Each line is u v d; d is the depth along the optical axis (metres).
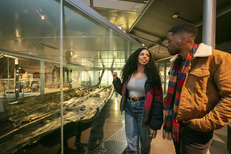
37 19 1.20
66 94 1.77
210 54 0.85
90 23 1.48
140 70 1.53
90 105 2.01
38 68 1.43
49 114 1.40
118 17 6.51
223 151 2.32
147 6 5.70
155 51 11.61
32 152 1.16
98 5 5.09
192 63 0.94
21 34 1.32
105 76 2.72
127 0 4.95
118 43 2.20
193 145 0.97
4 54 1.26
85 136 1.82
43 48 1.46
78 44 1.76
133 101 1.50
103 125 2.33
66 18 1.31
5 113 1.16
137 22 7.54
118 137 2.30
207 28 3.00
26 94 1.33
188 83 0.94
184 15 5.99
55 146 1.33
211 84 0.89
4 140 1.05
